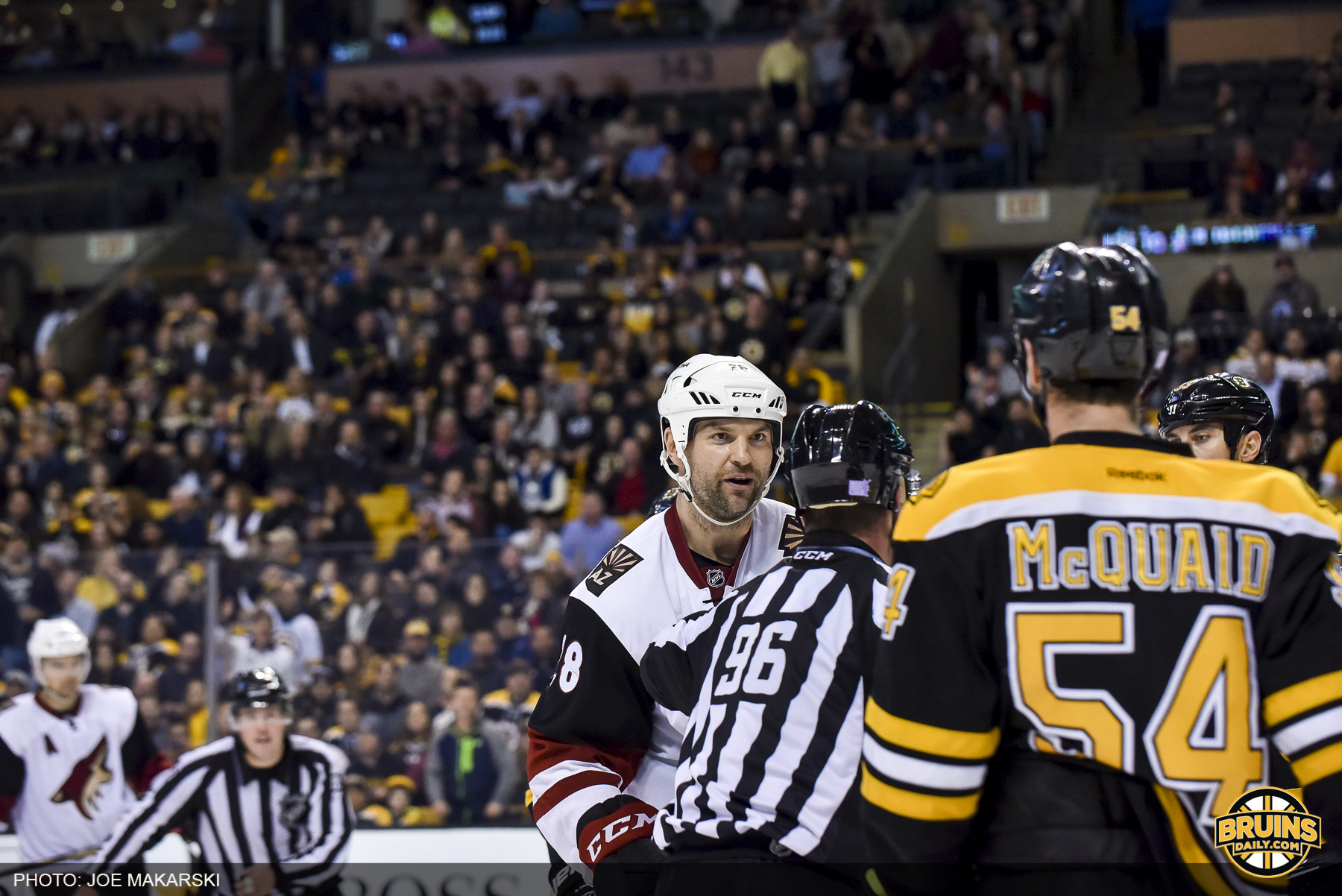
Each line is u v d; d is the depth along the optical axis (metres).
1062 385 4.12
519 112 35.88
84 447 24.95
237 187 37.75
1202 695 3.79
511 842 12.47
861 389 26.00
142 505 21.91
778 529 6.31
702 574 6.15
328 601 13.69
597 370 24.17
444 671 13.38
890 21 36.25
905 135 32.62
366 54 42.25
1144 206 29.34
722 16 42.53
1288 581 3.84
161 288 32.97
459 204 33.69
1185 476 3.98
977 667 3.92
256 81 41.84
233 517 21.34
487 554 13.62
